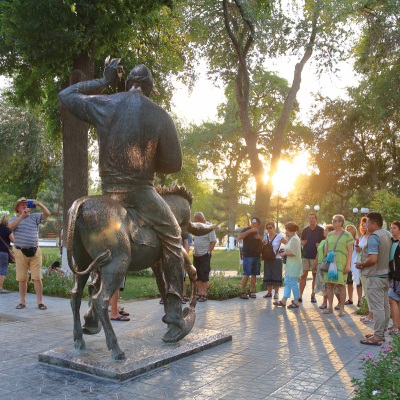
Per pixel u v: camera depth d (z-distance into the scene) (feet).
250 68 69.36
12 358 15.20
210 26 66.08
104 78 15.81
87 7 33.94
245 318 23.85
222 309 26.71
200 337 17.16
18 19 32.83
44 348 16.58
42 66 37.14
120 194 15.15
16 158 83.30
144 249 15.35
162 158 15.98
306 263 31.37
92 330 15.94
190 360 15.19
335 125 109.09
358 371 14.30
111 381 12.87
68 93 15.57
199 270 29.81
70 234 13.61
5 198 107.86
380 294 18.40
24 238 25.08
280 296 33.35
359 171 112.68
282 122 67.41
